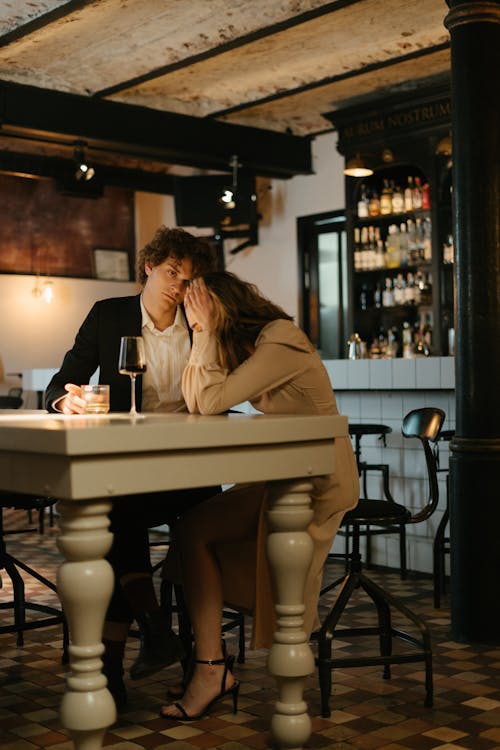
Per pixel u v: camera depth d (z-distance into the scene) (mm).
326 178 8945
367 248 8070
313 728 2770
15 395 9875
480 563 3789
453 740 2664
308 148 9000
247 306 2791
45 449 2035
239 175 9055
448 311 7473
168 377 3164
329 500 2688
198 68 7082
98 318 3207
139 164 10703
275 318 2822
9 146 9656
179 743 2631
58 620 3570
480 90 3811
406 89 7688
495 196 3807
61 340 10727
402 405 5426
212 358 2695
